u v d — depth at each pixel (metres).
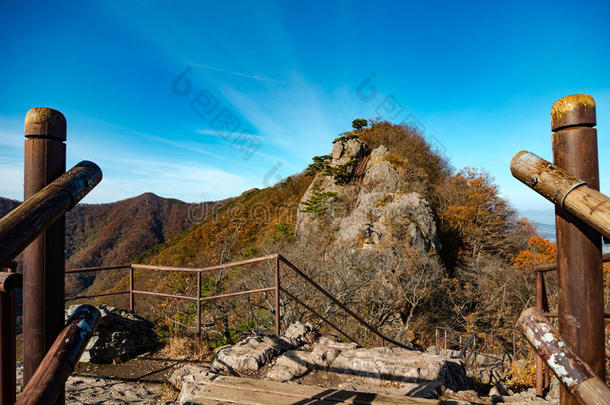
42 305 0.78
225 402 1.97
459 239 25.08
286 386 2.17
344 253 16.77
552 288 13.04
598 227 0.67
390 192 24.77
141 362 3.73
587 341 0.82
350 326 12.91
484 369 6.27
